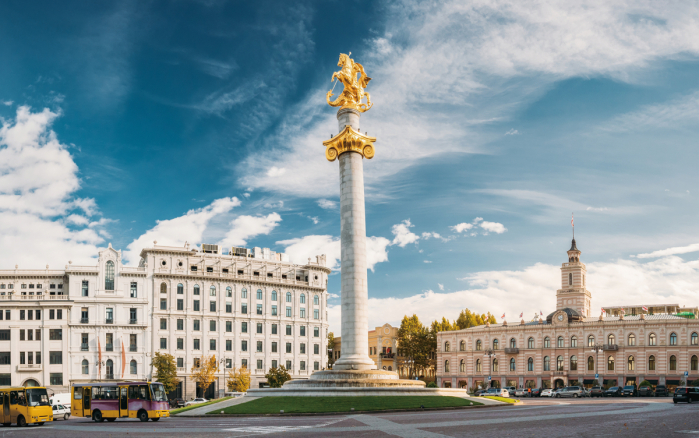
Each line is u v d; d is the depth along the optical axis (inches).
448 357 6215.6
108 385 2330.2
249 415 2190.0
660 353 4968.0
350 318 2918.3
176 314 5241.1
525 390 5019.7
